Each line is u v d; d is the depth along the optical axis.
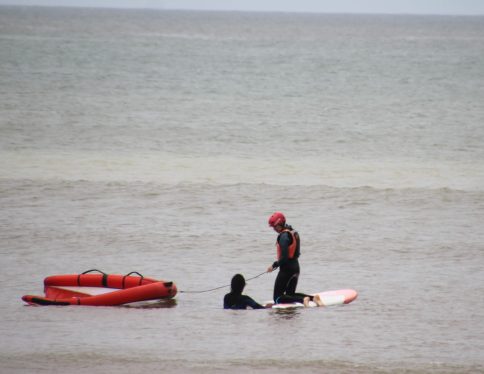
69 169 91.06
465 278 51.38
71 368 33.25
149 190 79.38
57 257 56.44
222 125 133.12
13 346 36.56
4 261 55.19
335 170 93.94
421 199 76.94
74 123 130.25
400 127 134.75
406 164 99.12
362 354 35.59
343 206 74.00
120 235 62.75
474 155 107.25
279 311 43.44
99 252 57.94
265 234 63.84
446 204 75.06
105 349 36.16
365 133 127.06
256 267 54.59
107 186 81.06
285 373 32.78
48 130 122.00
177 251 58.56
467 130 131.50
